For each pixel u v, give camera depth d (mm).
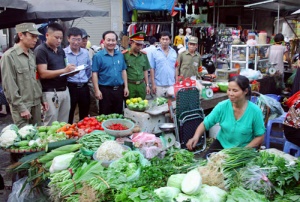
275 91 7551
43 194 2881
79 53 4992
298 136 3576
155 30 9812
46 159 2891
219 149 3387
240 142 3275
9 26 6684
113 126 3523
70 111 4969
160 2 9234
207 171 2271
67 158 2713
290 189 2262
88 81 5176
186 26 10266
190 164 2555
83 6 6465
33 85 3947
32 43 3824
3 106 7074
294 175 2223
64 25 7926
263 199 2068
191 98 4555
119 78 4938
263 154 2631
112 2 10102
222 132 3404
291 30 12125
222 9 11906
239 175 2318
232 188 2219
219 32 10398
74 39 4848
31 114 4059
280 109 4332
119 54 4988
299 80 5066
